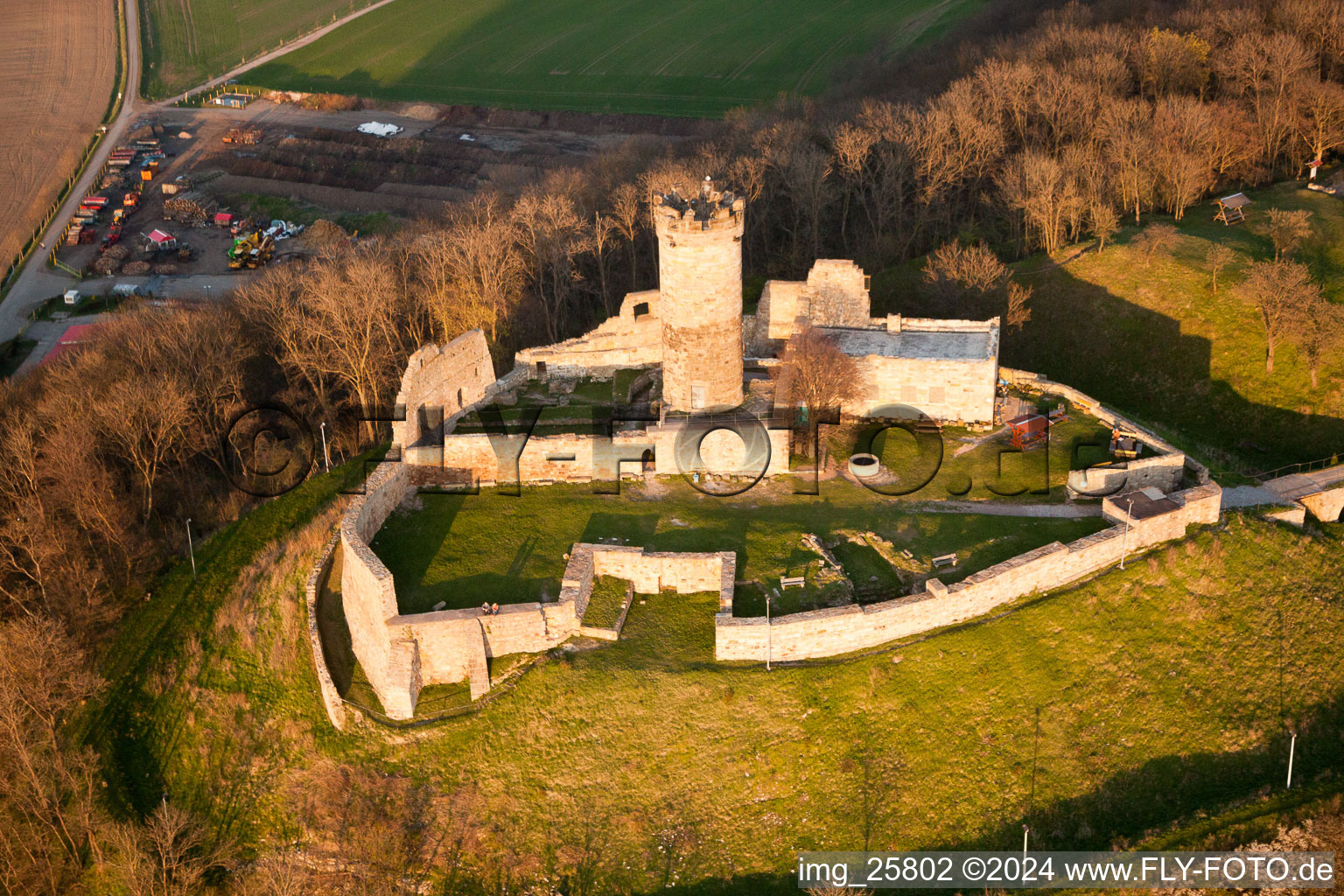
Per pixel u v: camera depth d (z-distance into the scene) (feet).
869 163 474.08
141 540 334.44
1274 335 352.90
